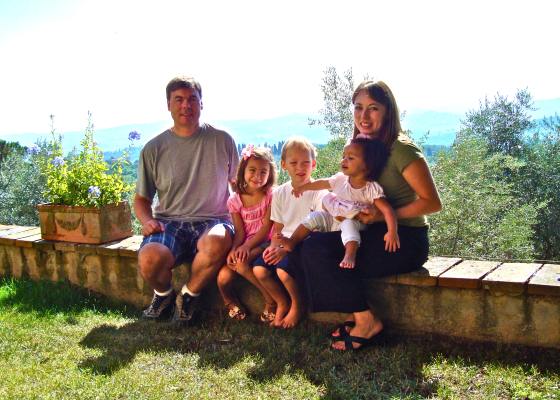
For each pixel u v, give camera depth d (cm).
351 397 255
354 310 305
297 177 342
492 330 301
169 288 375
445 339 313
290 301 347
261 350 316
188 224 384
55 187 446
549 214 1205
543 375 271
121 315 391
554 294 281
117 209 438
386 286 325
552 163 1241
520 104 1296
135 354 316
